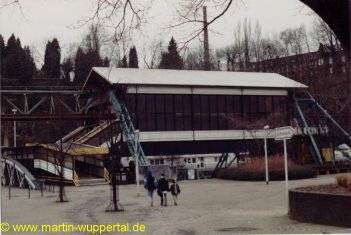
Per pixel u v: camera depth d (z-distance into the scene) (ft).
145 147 209.26
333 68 249.14
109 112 220.84
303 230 52.37
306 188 64.03
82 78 299.17
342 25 47.55
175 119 214.69
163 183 97.76
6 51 295.07
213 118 221.25
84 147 204.33
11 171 207.82
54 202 115.34
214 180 174.91
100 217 80.02
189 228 61.41
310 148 211.00
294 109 226.17
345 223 53.52
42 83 304.50
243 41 319.88
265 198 101.35
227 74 240.73
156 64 79.92
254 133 210.38
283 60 309.22
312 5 47.55
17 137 279.69
